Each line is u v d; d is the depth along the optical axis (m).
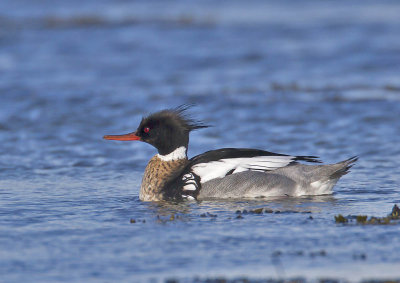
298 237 9.99
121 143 18.78
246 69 28.55
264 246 9.59
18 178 15.11
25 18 39.12
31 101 23.27
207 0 46.59
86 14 40.50
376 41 33.50
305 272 8.46
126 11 41.94
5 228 10.84
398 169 15.64
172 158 13.87
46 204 12.70
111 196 13.55
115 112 21.97
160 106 22.67
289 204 12.52
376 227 10.45
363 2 46.19
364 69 28.06
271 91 24.70
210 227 10.73
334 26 37.91
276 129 19.89
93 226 10.95
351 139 18.69
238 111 22.02
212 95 24.14
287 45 33.16
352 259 8.91
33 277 8.42
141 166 16.53
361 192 13.52
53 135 19.44
